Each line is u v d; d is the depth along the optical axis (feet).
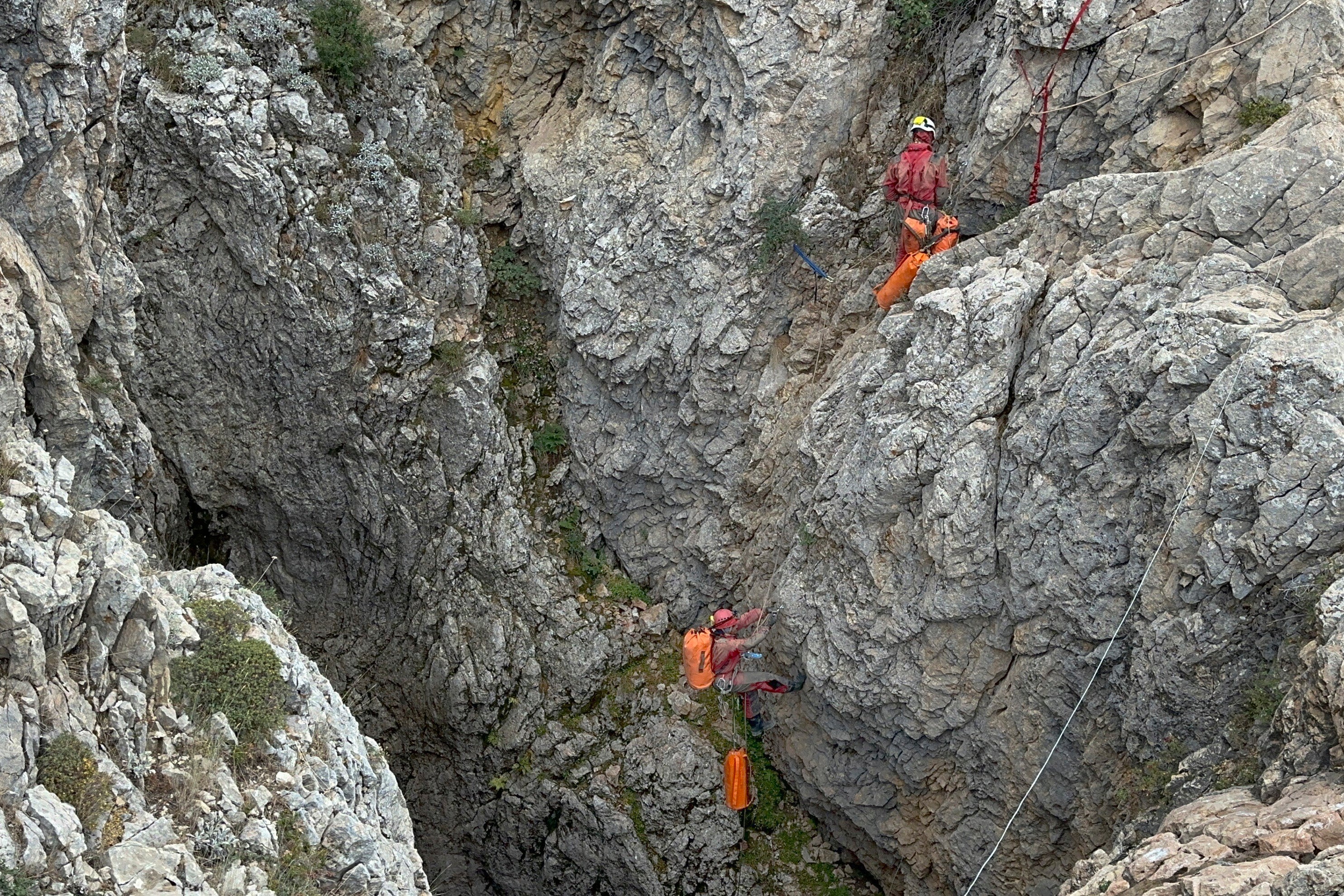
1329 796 27.25
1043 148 41.96
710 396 51.29
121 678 28.02
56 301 32.37
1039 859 41.39
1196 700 33.94
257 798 28.50
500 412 55.01
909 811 46.16
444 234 53.01
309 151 49.26
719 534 53.16
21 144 30.63
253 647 30.53
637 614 55.47
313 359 51.11
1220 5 38.09
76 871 24.38
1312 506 31.12
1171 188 36.81
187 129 46.65
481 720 54.75
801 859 51.29
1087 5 39.93
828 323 49.03
